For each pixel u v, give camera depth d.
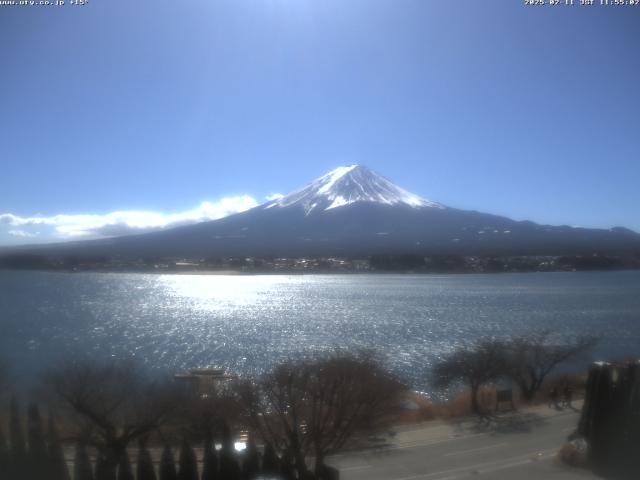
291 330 75.69
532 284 182.00
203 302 121.38
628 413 20.31
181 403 23.88
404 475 20.30
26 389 31.31
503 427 26.69
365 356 36.31
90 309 97.50
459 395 34.81
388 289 164.62
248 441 19.55
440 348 57.78
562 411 29.75
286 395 23.69
